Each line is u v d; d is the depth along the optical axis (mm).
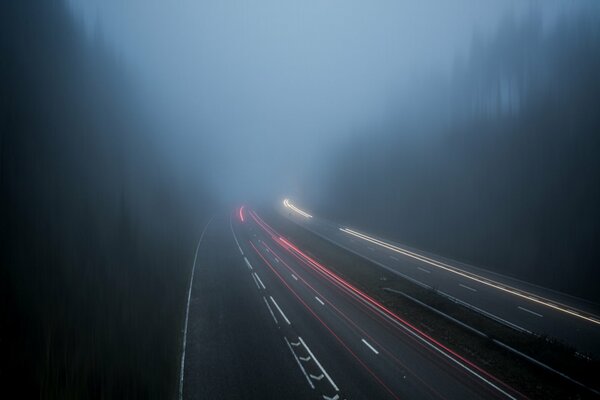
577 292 24672
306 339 16484
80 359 10781
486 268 32844
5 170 12773
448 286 26750
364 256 36969
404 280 27734
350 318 19484
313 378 12875
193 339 16391
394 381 12734
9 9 16406
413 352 15203
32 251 12180
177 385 12352
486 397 11727
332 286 26406
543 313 20828
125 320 14719
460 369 13648
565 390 12008
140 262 20859
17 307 10125
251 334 17016
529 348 14750
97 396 10086
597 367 12961
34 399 8562
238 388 12125
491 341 15602
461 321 18516
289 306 21469
